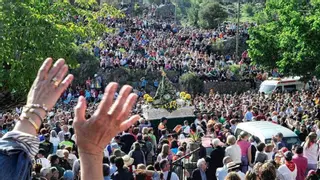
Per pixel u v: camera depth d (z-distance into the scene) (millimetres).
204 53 64812
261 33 39781
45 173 11062
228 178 8141
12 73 14320
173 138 18312
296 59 34562
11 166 2037
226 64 60594
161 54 62688
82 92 48125
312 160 15031
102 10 23344
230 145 14188
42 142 15289
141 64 55062
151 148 16422
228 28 73312
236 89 55594
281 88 43719
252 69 57469
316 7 35500
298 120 23312
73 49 17234
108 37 64000
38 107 2242
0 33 14609
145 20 79625
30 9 15555
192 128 19203
